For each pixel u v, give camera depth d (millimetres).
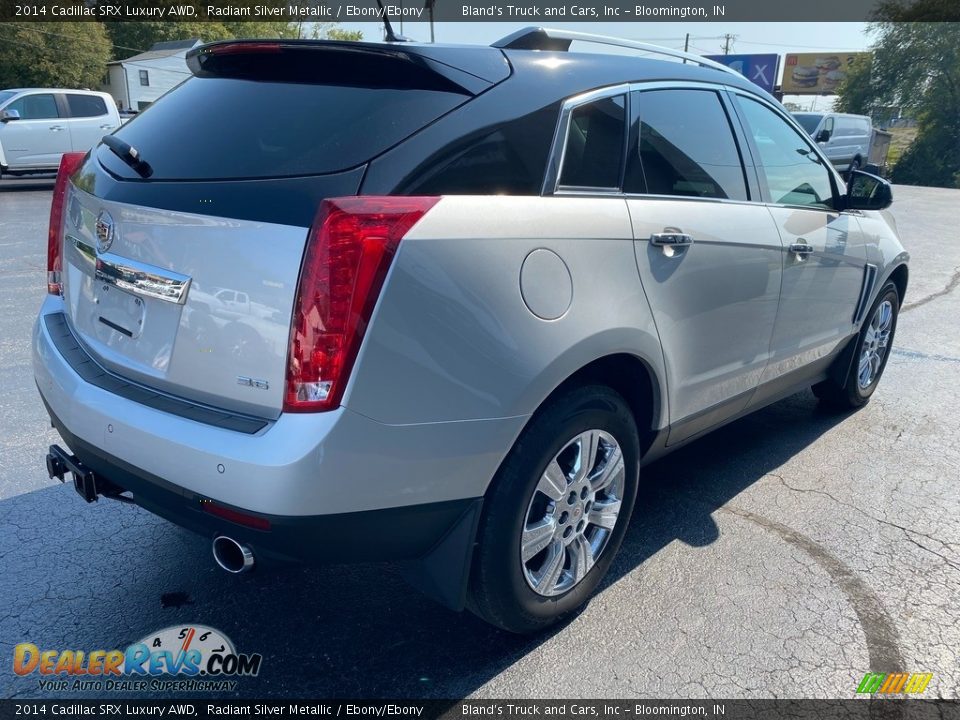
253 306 2008
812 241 3496
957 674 2459
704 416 3133
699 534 3248
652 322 2594
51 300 3018
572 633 2621
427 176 2082
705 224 2820
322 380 1920
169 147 2359
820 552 3129
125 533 3182
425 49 2256
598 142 2535
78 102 16469
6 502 3395
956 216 16172
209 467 1995
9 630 2590
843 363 4336
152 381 2293
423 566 2316
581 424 2428
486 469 2189
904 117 42938
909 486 3719
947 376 5410
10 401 4520
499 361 2129
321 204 1938
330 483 1937
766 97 3516
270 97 2340
